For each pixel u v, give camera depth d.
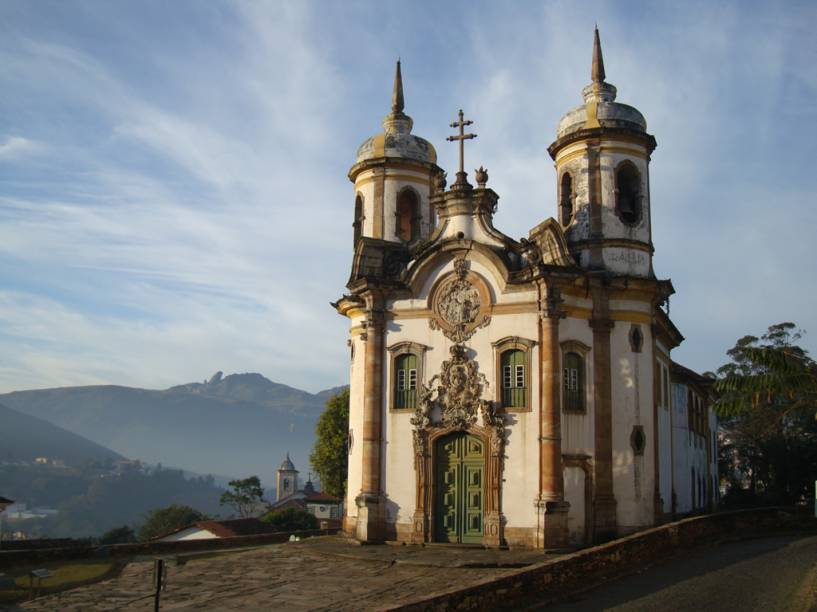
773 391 27.66
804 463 56.53
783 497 57.22
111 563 27.56
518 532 29.70
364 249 34.03
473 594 17.61
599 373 31.48
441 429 31.36
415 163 37.75
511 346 30.86
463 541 30.75
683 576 22.44
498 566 25.72
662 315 35.00
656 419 32.34
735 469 70.94
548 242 31.12
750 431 60.69
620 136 33.88
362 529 31.70
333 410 61.94
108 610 19.83
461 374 31.42
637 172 34.03
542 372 30.16
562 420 30.50
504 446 30.36
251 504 107.88
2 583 23.08
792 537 31.95
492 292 31.50
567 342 31.14
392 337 32.91
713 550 27.56
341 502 79.44
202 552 32.50
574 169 34.22
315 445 62.75
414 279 32.66
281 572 25.25
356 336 34.91
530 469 29.94
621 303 32.28
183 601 20.83
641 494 31.09
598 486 30.69
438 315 32.25
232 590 22.27
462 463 31.23
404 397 32.50
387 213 37.44
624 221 33.47
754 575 22.45
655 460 31.88
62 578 24.61
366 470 32.19
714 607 18.53
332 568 26.02
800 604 18.69
